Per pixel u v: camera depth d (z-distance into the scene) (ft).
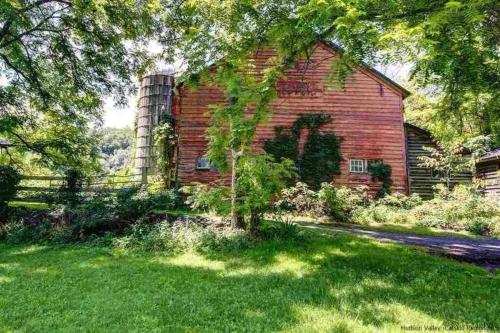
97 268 26.22
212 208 34.94
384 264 25.30
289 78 69.87
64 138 55.77
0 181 44.73
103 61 54.34
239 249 30.53
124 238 34.24
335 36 23.81
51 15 49.42
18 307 18.15
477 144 61.93
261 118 30.32
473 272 23.48
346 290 20.11
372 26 18.42
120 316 16.84
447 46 18.43
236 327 15.43
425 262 25.64
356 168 68.33
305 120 68.80
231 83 30.81
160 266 26.45
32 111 57.57
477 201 52.26
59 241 36.76
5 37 48.01
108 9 47.83
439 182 70.28
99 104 58.80
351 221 51.06
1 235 38.86
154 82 85.35
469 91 24.18
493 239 39.83
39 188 51.98
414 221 51.90
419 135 72.84
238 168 32.96
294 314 16.79
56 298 19.54
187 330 15.16
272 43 28.27
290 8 26.89
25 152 56.95
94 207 42.65
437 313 16.72
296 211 54.80
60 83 56.95
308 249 29.55
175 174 68.80
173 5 47.85
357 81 70.38
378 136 69.05
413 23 18.90
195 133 68.18
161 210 48.49
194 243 32.17
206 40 29.71
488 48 21.16
